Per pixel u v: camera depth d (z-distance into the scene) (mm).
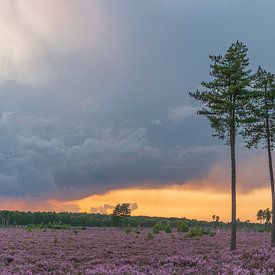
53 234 59938
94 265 22672
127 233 66000
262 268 14625
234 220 33875
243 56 36875
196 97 37062
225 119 35500
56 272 18984
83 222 146375
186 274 14500
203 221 146750
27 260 26188
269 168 38375
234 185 34781
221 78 37062
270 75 38500
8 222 139625
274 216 37281
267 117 38125
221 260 19125
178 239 50719
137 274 14969
